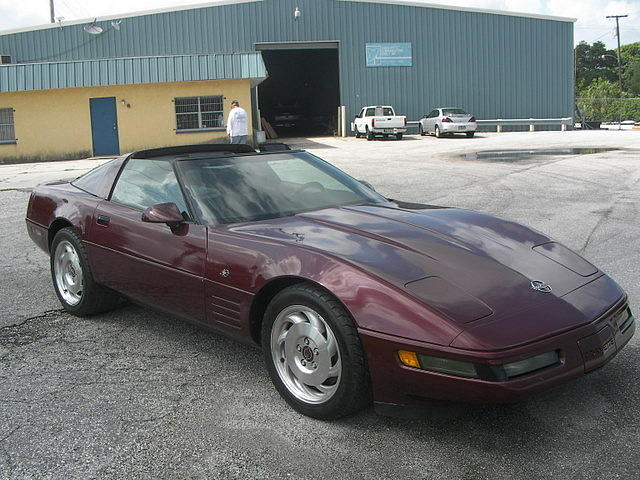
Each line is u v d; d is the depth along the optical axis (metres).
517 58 34.59
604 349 2.71
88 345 3.97
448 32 33.81
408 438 2.73
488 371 2.42
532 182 11.68
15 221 8.66
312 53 38.72
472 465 2.51
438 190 10.87
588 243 6.54
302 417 2.96
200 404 3.12
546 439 2.69
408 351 2.54
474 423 2.84
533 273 2.95
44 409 3.09
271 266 3.02
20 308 4.76
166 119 24.41
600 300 2.87
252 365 3.60
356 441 2.72
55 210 4.62
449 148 21.78
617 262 5.70
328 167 4.36
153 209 3.46
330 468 2.52
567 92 35.34
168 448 2.71
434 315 2.55
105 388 3.32
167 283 3.62
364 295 2.68
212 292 3.33
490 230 3.43
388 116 28.92
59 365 3.65
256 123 31.44
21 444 2.76
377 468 2.51
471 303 2.64
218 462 2.59
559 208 8.79
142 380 3.42
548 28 34.56
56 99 24.03
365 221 3.42
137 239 3.82
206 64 23.88
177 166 3.87
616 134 29.08
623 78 105.00
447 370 2.47
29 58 30.95
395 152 20.45
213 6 31.77
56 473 2.53
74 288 4.52
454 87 34.28
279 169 4.11
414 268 2.83
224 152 4.38
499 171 13.68
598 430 2.75
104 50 31.23
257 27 32.25
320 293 2.82
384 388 2.65
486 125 34.84
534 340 2.50
